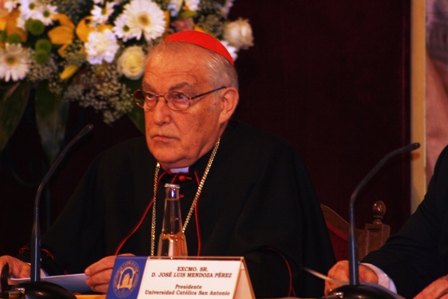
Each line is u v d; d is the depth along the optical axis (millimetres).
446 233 11039
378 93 15484
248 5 16016
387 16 15414
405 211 15336
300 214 11258
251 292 7422
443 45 15125
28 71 12367
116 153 12359
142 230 11570
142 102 11000
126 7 12320
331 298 7602
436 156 15164
